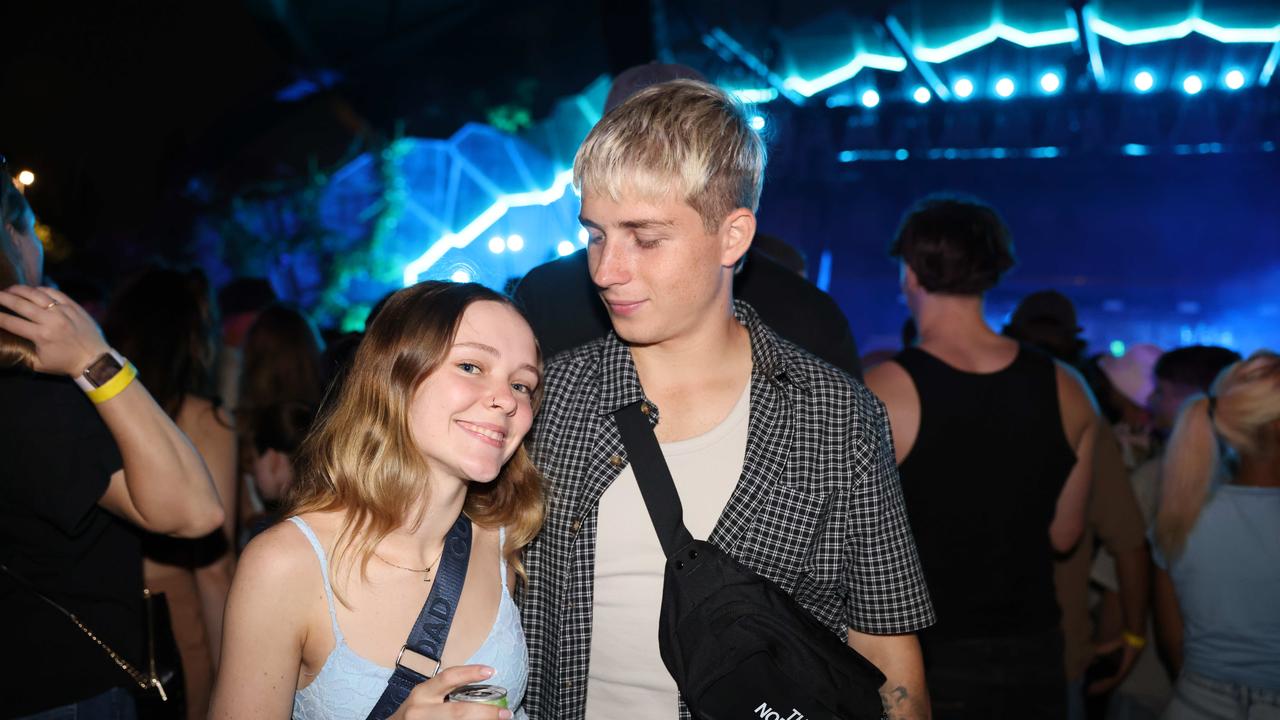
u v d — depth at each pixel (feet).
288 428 10.37
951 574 8.11
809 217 44.16
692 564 5.09
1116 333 45.85
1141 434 14.30
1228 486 7.95
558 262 6.93
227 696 4.58
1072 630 10.14
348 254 43.27
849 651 5.01
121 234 39.14
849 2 33.71
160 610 6.99
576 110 46.91
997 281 8.55
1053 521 8.75
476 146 47.67
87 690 5.79
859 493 5.41
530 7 39.99
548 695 5.43
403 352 4.78
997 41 36.24
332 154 43.34
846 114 40.27
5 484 5.51
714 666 4.83
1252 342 44.60
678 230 4.98
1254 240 44.27
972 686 8.05
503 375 4.87
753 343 5.61
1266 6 32.50
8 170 5.83
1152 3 32.89
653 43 32.40
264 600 4.56
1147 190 44.91
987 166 43.21
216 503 6.14
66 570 5.75
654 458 5.33
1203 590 8.03
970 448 8.07
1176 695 8.35
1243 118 39.96
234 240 41.42
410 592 4.94
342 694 4.67
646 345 5.50
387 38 40.63
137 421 5.75
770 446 5.38
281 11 38.75
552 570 5.46
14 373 5.56
